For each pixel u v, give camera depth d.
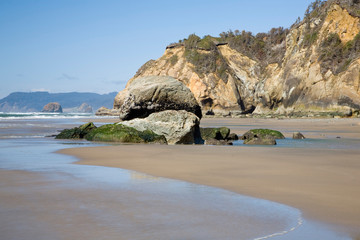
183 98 22.12
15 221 4.29
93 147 14.14
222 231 3.99
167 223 4.27
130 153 12.13
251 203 5.25
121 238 3.75
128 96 22.23
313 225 4.21
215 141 17.58
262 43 118.44
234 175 7.73
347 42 77.19
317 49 81.75
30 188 6.20
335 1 83.38
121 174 7.81
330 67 76.38
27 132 25.27
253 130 22.59
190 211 4.79
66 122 47.47
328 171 8.30
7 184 6.55
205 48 115.88
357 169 8.62
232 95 108.69
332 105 72.69
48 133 24.34
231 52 119.25
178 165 9.27
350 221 4.36
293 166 9.11
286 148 14.56
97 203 5.18
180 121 17.91
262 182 6.91
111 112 115.38
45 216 4.51
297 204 5.19
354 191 6.09
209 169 8.58
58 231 3.95
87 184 6.62
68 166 9.02
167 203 5.22
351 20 78.75
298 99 82.62
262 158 10.84
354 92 69.75
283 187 6.42
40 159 10.47
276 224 4.25
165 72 117.56
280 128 33.94
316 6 97.75
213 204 5.18
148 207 4.98
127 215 4.58
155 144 16.61
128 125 18.38
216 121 56.41
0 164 9.33
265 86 101.81
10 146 14.78
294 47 92.19
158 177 7.46
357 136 23.31
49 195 5.67
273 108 99.69
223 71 112.19
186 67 113.81
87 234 3.86
